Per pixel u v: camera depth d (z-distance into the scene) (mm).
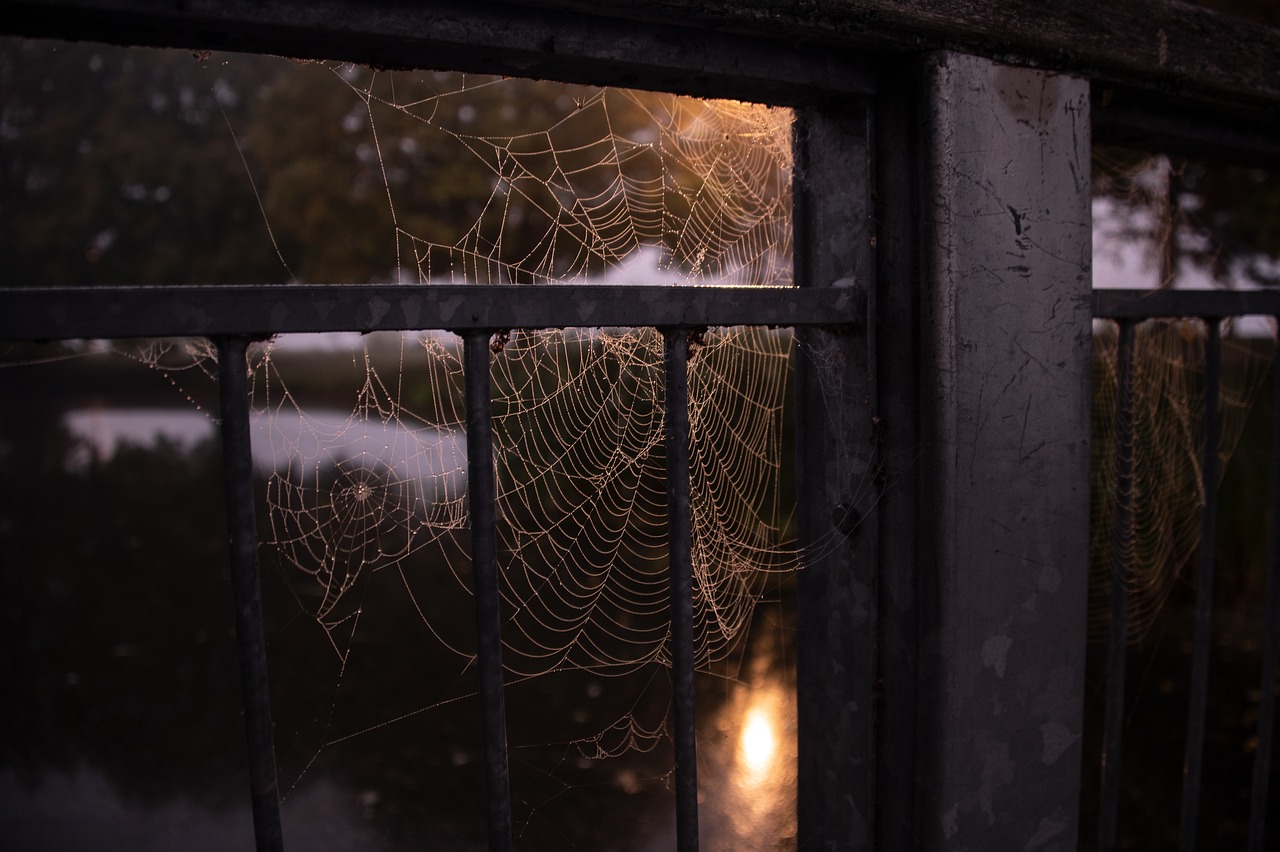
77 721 3889
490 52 844
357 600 4996
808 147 1180
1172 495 4574
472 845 2594
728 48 943
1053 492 1145
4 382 23469
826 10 908
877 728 1132
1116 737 1478
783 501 4617
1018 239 1084
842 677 1171
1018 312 1090
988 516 1078
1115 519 1445
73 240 21562
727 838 2334
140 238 21688
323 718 3629
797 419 1228
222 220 22328
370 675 4047
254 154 21297
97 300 653
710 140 3033
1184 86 1237
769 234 3041
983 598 1081
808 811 1268
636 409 3307
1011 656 1119
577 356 3736
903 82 1037
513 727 3400
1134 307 1294
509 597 3525
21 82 21656
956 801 1080
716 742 2881
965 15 1001
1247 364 5109
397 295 766
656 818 2617
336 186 13555
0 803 3143
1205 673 1553
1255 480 4750
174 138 21359
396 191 13203
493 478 856
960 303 1028
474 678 4004
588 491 3977
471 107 12500
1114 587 1472
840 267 1127
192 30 750
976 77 1030
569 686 3812
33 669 4574
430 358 2697
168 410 18625
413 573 5664
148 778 3334
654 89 1018
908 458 1063
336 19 749
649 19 867
